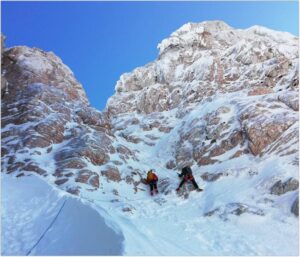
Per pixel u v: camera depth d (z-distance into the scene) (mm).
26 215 12422
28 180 15703
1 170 19906
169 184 20953
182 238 13383
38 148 21875
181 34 42625
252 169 19281
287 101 23391
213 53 37438
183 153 24656
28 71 29000
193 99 32188
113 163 22500
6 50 31016
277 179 17000
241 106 24359
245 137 22109
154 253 9828
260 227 14336
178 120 31266
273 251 12180
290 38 41938
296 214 14523
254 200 16531
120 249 8984
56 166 20578
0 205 13336
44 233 10867
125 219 12586
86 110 27328
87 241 9812
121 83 41281
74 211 11461
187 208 17922
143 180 21969
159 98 35312
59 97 27406
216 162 21922
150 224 14938
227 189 18500
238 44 35625
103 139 24406
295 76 27828
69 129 24656
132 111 36562
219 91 31516
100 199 18328
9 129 23438
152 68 40312
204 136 24781
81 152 21469
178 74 37219
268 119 21562
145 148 28516
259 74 31375
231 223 15031
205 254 11711
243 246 12617
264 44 34750
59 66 32281
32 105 25125
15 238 10844
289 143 19578
